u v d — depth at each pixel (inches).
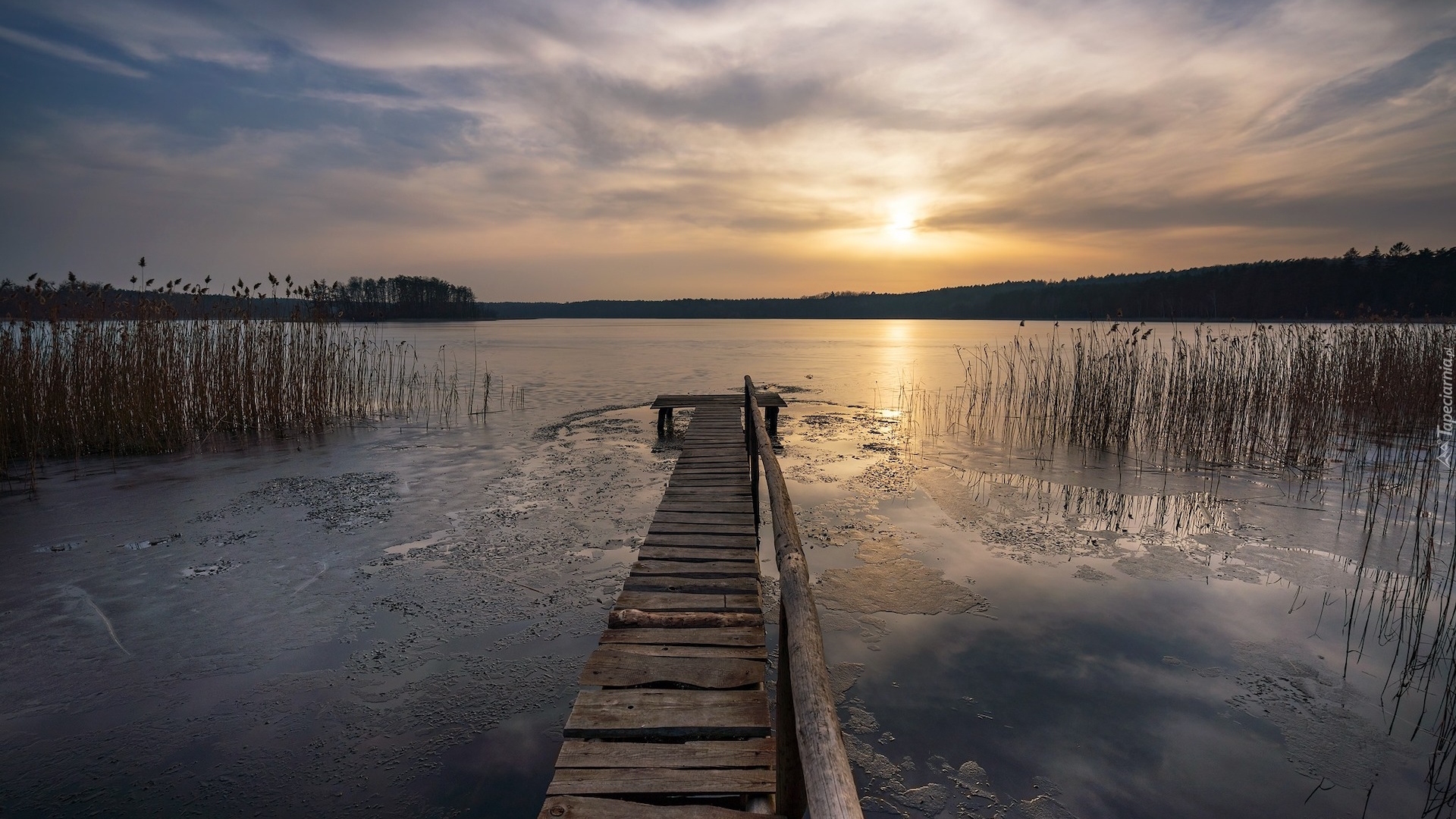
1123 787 118.1
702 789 92.4
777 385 701.9
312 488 295.3
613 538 234.5
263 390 426.0
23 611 179.0
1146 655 160.7
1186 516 261.7
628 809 88.4
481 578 201.5
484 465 339.3
